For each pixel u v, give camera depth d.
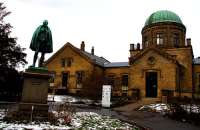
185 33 48.47
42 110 13.92
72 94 46.25
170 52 43.91
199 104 20.83
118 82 47.38
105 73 49.44
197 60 44.84
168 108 23.08
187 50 42.84
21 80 31.77
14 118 12.98
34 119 13.27
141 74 39.88
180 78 41.16
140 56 40.72
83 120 15.76
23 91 14.00
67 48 50.66
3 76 30.23
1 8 30.16
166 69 38.25
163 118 20.36
